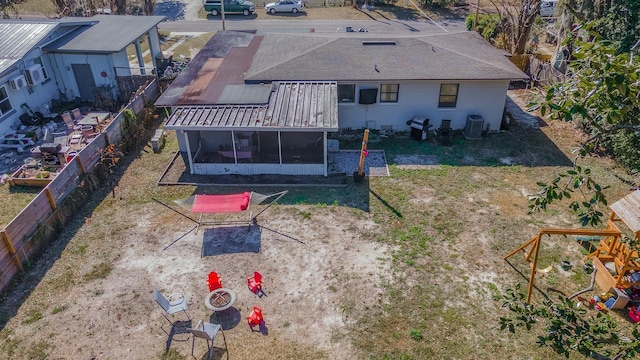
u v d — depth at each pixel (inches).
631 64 221.6
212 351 396.2
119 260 504.4
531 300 450.6
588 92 234.4
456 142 769.6
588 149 249.8
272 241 533.6
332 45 834.8
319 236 541.6
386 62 776.9
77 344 405.7
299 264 498.3
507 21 1137.4
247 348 402.3
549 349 401.7
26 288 465.1
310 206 598.5
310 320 430.6
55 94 895.1
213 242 533.3
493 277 482.6
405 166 695.1
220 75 773.9
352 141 773.9
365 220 569.9
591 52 228.5
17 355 394.6
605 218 571.5
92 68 884.0
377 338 412.8
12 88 765.3
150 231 551.8
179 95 701.9
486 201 608.7
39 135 762.2
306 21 1536.7
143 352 399.2
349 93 766.5
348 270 490.0
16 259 472.7
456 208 593.9
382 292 462.3
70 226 558.9
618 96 226.1
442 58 786.2
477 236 542.6
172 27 1473.9
